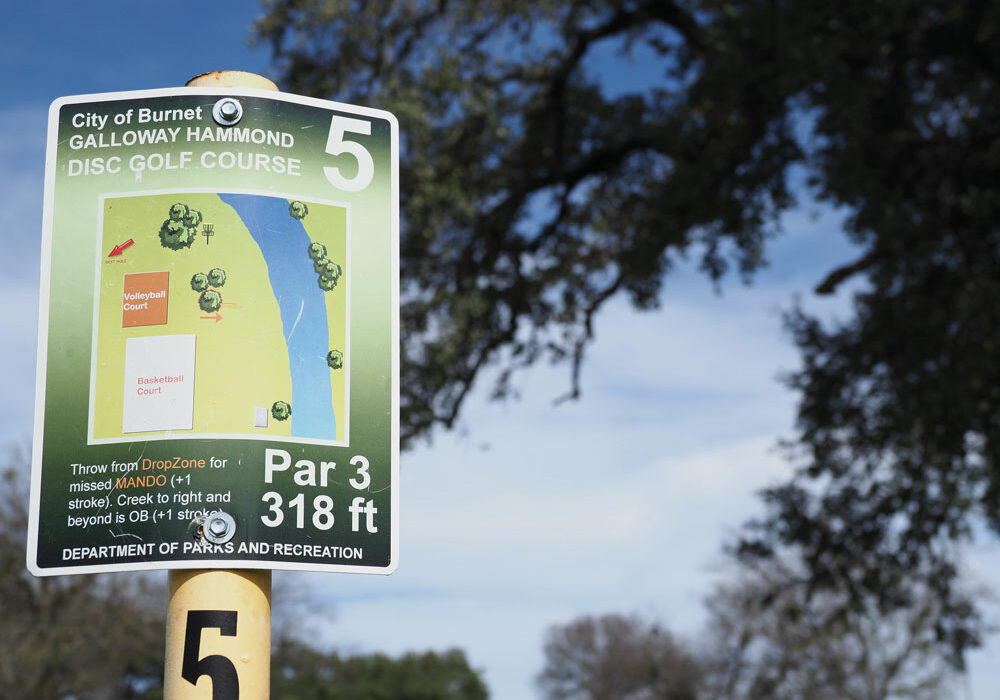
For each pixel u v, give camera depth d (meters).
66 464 2.83
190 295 2.91
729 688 39.91
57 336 2.89
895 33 13.59
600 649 79.25
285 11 15.80
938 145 14.04
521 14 16.53
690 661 55.03
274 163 3.03
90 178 2.99
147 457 2.82
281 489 2.84
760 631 37.59
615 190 17.95
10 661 31.38
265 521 2.82
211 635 2.74
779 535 16.58
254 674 2.75
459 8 16.38
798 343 16.53
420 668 80.75
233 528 2.79
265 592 2.82
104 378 2.87
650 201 16.00
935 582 16.19
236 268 2.95
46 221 2.96
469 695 81.00
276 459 2.85
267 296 2.95
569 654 81.06
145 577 33.72
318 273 3.00
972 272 14.29
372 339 3.01
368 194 3.10
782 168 14.20
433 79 15.87
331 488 2.89
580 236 18.23
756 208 14.55
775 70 13.52
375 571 2.88
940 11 13.33
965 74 14.16
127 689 36.59
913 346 14.84
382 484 2.94
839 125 13.72
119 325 2.90
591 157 17.53
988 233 14.18
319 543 2.85
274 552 2.81
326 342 2.96
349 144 3.11
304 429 2.89
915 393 14.77
